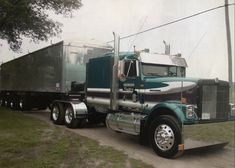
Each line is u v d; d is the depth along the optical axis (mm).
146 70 8875
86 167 6352
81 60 13453
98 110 10922
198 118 7531
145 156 7574
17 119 13320
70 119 11812
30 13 15859
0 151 7383
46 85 15031
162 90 8211
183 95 7734
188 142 7344
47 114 17391
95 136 10133
